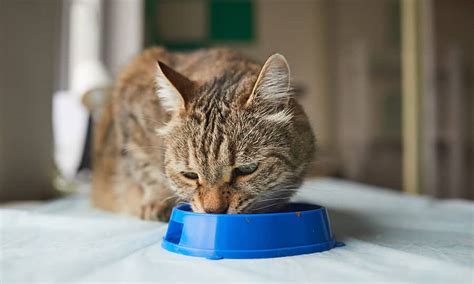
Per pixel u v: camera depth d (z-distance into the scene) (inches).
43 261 18.6
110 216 28.1
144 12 60.5
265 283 16.3
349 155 69.7
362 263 18.4
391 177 61.4
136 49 57.0
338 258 19.0
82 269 17.7
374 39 66.6
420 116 53.0
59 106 49.0
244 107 22.1
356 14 69.3
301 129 23.8
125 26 56.9
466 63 53.9
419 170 52.9
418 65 53.1
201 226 19.8
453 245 21.3
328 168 69.4
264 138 21.9
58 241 22.1
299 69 73.0
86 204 33.7
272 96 22.4
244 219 19.6
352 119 69.8
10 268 17.9
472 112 54.0
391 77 62.7
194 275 17.2
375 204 34.8
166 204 26.3
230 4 71.0
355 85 69.4
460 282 16.4
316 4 72.9
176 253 20.0
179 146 22.5
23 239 22.5
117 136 28.7
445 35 53.4
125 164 28.0
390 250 19.5
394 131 61.4
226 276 17.0
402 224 26.7
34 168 37.9
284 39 72.7
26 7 36.9
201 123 22.1
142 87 27.4
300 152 23.5
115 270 17.7
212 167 21.5
